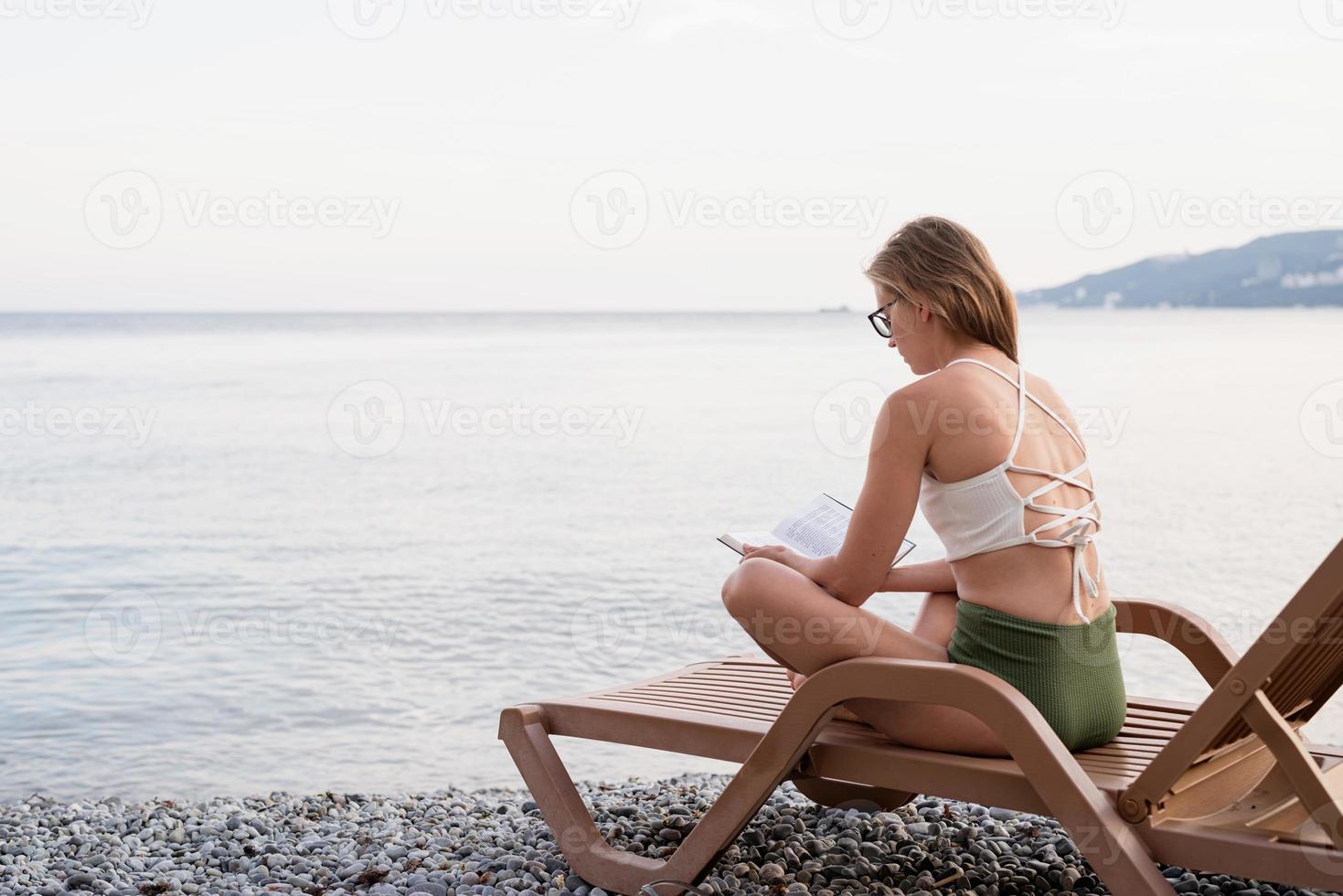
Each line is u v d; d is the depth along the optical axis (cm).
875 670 222
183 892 284
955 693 214
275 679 658
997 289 239
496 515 1312
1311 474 1252
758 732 248
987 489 223
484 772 499
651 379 2762
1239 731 212
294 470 1708
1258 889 269
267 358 3562
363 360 3469
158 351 3962
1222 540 928
